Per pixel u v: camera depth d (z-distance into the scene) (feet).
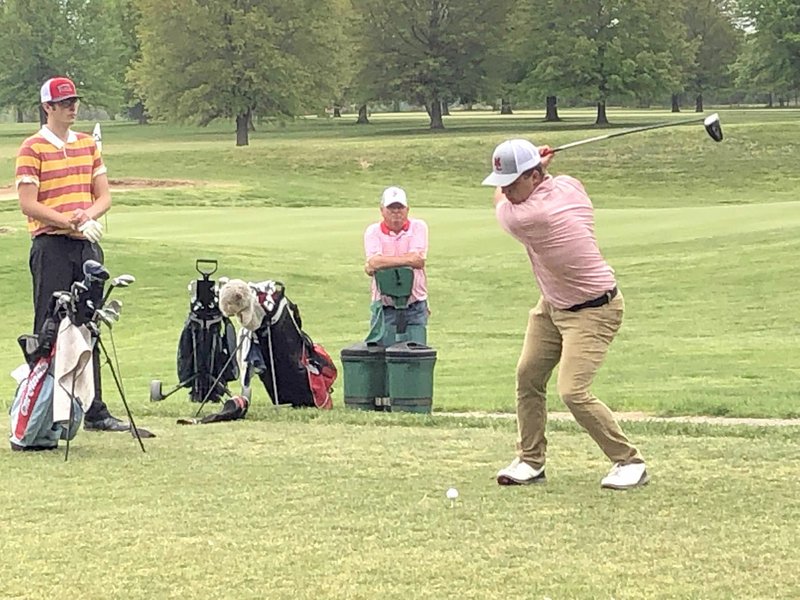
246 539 15.72
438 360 42.37
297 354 28.35
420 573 14.15
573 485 18.85
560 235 17.92
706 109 326.85
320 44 208.03
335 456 21.40
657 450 21.53
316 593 13.46
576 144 18.90
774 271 60.95
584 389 18.37
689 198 132.16
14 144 199.82
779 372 36.81
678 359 40.47
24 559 14.88
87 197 23.45
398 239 28.94
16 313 59.47
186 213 98.78
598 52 220.23
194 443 22.79
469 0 225.15
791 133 149.07
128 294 61.26
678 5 231.50
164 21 199.11
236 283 27.53
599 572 14.11
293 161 150.30
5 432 24.41
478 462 20.84
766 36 224.94
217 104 197.57
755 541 15.37
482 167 148.15
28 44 249.14
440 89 225.56
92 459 21.16
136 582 13.94
